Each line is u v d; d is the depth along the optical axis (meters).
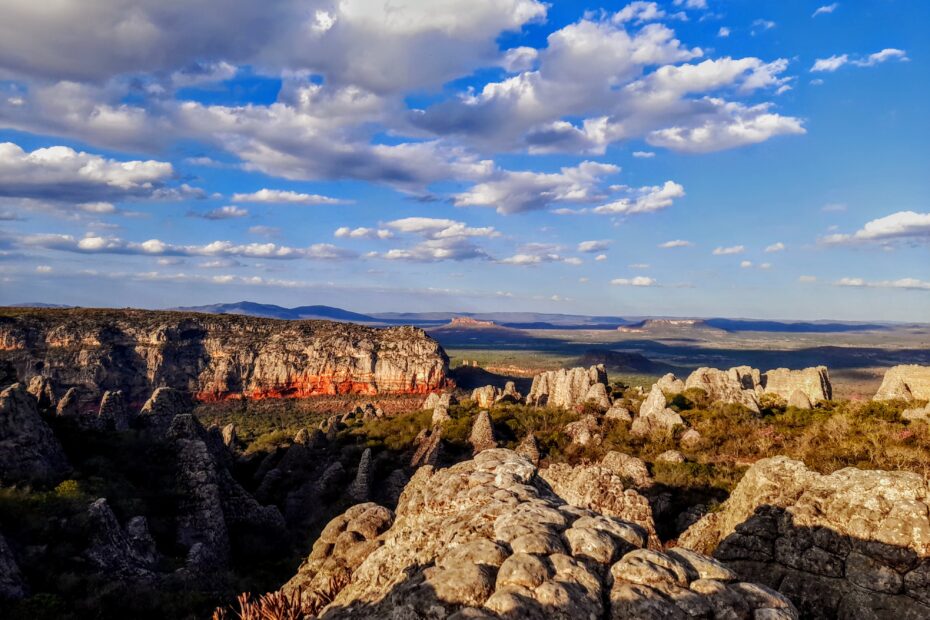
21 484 32.78
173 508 40.47
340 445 78.00
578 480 24.56
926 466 32.22
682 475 39.81
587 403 70.12
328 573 16.11
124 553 31.23
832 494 16.66
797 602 15.45
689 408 58.59
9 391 37.16
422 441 71.19
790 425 49.00
